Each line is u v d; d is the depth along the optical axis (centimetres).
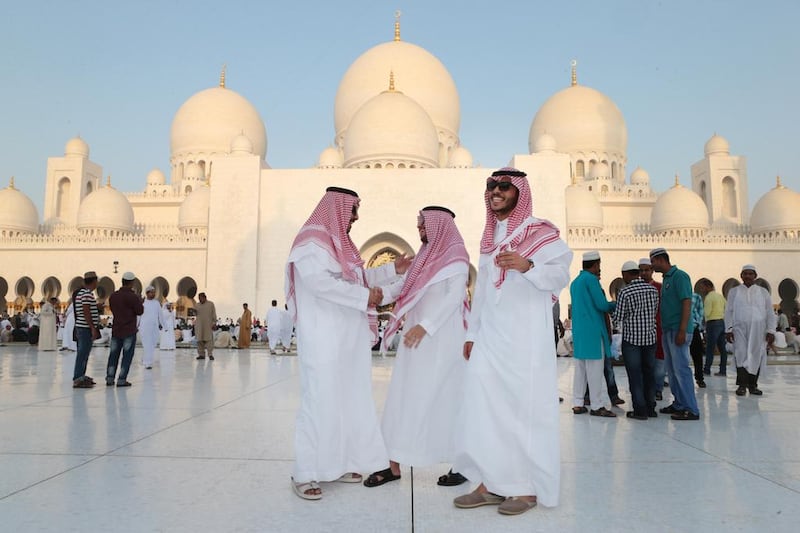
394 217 4284
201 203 5150
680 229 5191
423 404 500
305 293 485
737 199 5712
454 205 4278
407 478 492
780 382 1227
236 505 396
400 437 500
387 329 512
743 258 4591
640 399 796
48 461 510
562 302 4194
